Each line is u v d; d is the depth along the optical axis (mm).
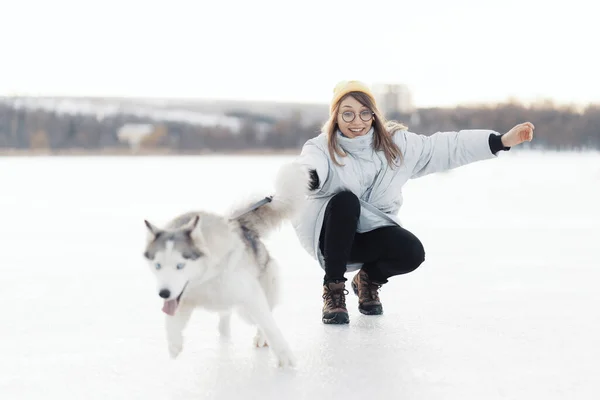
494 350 2840
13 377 2557
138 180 14547
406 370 2580
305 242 3547
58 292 4164
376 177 3484
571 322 3309
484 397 2281
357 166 3447
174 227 2730
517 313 3514
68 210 9289
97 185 13414
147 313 3609
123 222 8031
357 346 2926
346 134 3463
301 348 2910
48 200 10617
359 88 3412
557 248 5934
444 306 3715
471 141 3453
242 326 3385
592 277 4551
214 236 2623
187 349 2941
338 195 3418
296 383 2457
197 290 2674
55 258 5555
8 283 4457
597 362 2666
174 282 2473
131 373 2602
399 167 3490
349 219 3352
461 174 16641
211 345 3012
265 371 2607
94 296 4047
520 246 6082
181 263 2488
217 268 2641
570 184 13305
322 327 3283
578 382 2426
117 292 4172
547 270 4844
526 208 9477
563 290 4113
